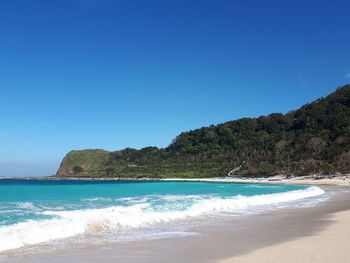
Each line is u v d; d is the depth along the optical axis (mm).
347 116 146125
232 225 16703
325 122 150750
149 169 180000
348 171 96000
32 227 14031
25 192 40312
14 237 12508
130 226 16375
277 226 16141
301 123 168625
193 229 15523
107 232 14758
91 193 40625
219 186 70938
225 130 193500
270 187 64188
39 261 9766
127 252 10844
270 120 188500
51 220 15930
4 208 21203
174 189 54281
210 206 24156
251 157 151875
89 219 16297
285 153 140250
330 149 120438
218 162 162250
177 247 11547
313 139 132500
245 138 182750
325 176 96688
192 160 177000
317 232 14000
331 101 168500
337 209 23750
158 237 13531
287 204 28359
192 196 34906
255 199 29938
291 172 114250
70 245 12023
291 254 9867
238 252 10539
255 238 13023
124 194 39000
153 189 54531
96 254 10609
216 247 11445
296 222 17453
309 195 39094
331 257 9281
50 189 49344
